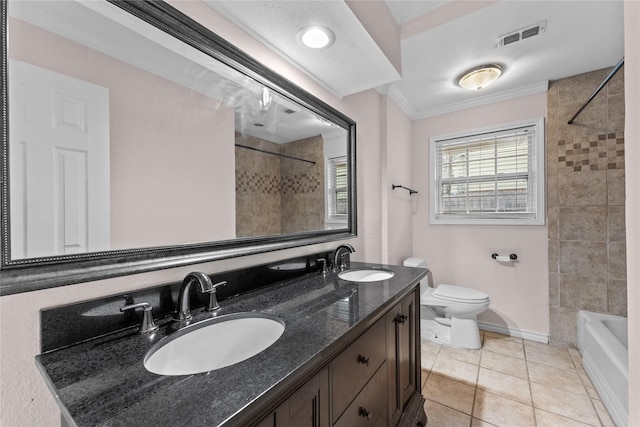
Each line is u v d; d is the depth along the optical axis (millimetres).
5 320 624
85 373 595
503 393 1754
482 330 2652
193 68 1013
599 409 1596
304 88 1546
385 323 1148
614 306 2117
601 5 1496
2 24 619
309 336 767
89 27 763
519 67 2121
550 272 2352
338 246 1754
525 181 2498
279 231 1404
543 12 1555
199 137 1046
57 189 700
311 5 1077
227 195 1154
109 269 781
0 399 617
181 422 451
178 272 964
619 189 2100
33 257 656
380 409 1087
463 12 1597
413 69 2150
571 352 2209
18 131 640
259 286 1261
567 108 2273
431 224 2936
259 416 552
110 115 804
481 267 2674
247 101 1229
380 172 2416
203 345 856
